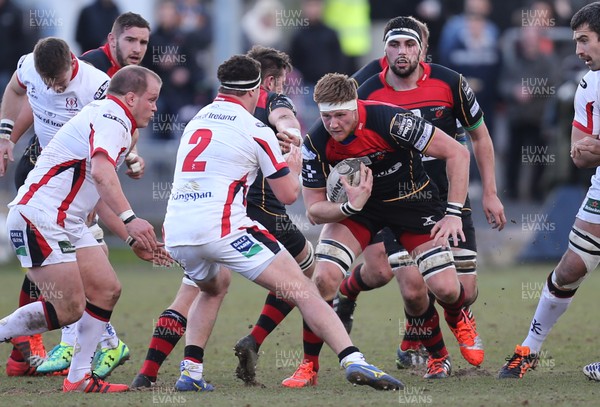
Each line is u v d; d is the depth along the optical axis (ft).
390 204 79.20
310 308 68.95
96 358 80.74
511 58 170.71
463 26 170.71
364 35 191.52
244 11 192.24
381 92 83.25
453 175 74.64
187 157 70.23
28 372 83.66
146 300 127.95
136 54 88.12
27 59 84.84
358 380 68.08
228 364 87.66
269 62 84.28
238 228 69.15
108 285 73.51
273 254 69.15
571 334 101.14
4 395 72.23
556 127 160.25
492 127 173.27
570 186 158.40
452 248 87.04
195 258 69.72
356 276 90.84
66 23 175.63
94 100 80.38
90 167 72.13
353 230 78.28
